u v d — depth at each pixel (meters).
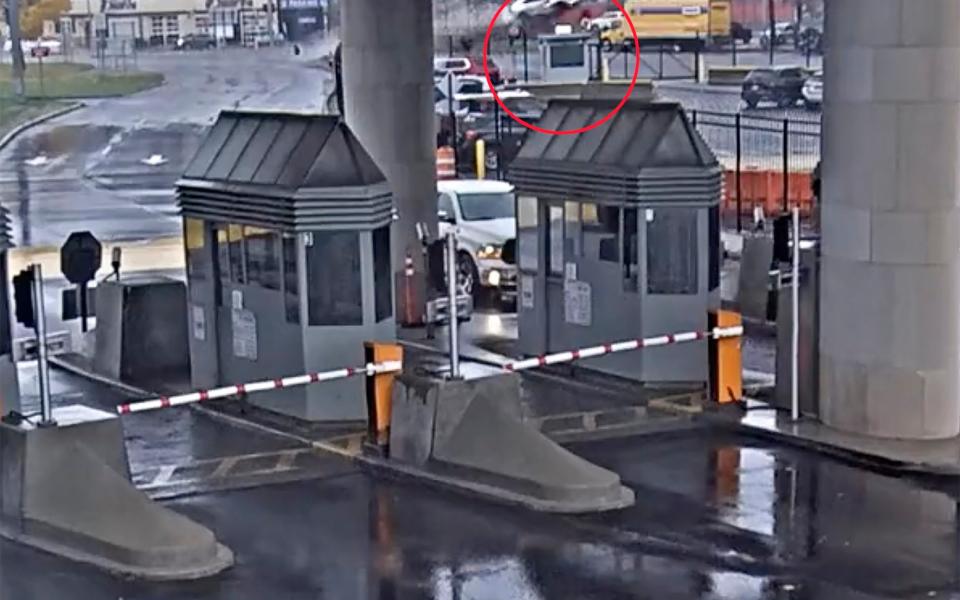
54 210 33.50
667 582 11.35
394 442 14.45
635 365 17.41
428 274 21.72
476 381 14.15
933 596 11.02
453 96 38.69
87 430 12.74
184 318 18.97
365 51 22.91
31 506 12.46
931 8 14.21
